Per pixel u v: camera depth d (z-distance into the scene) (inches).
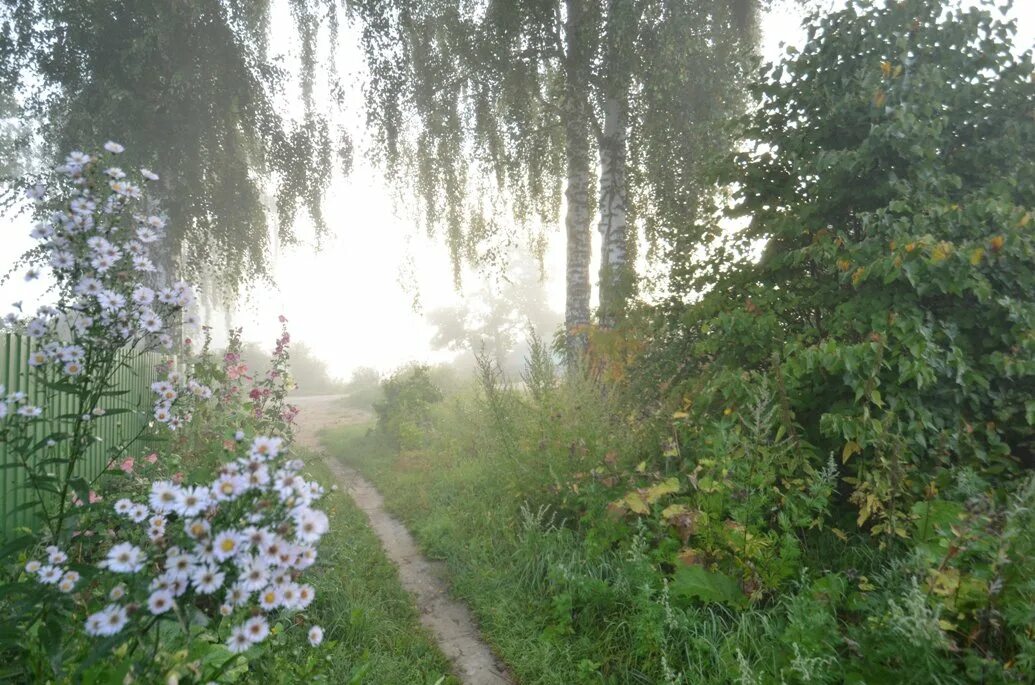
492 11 391.2
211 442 211.8
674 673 127.3
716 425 174.2
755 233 221.9
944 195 185.6
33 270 106.7
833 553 163.0
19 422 104.7
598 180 421.1
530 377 249.6
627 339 275.3
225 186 467.8
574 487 203.2
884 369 170.7
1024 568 109.1
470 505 249.6
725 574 149.3
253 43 483.5
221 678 97.5
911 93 183.8
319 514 83.7
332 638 151.6
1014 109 191.0
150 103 421.4
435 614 177.9
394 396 486.6
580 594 157.8
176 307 114.7
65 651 97.4
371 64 431.8
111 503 111.1
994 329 169.8
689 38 355.3
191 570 79.0
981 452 161.3
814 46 211.9
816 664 114.9
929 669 103.1
